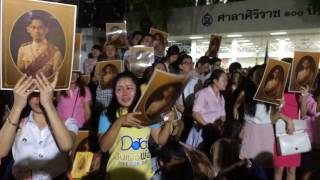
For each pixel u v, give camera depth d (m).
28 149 3.06
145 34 8.84
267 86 5.17
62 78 2.84
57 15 2.76
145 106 3.34
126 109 3.64
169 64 7.46
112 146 3.55
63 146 2.87
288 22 13.42
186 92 6.86
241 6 14.42
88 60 9.39
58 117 2.84
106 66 6.70
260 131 5.46
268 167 5.54
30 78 2.74
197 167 3.42
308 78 5.50
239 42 15.00
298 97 5.77
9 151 3.08
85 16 16.34
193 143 6.05
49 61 2.77
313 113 5.79
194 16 15.62
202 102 6.00
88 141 4.39
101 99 6.63
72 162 3.84
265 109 5.45
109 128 3.51
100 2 16.47
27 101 3.03
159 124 3.77
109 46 8.23
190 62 7.20
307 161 5.86
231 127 5.18
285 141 5.53
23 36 2.68
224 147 4.28
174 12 16.08
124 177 3.49
